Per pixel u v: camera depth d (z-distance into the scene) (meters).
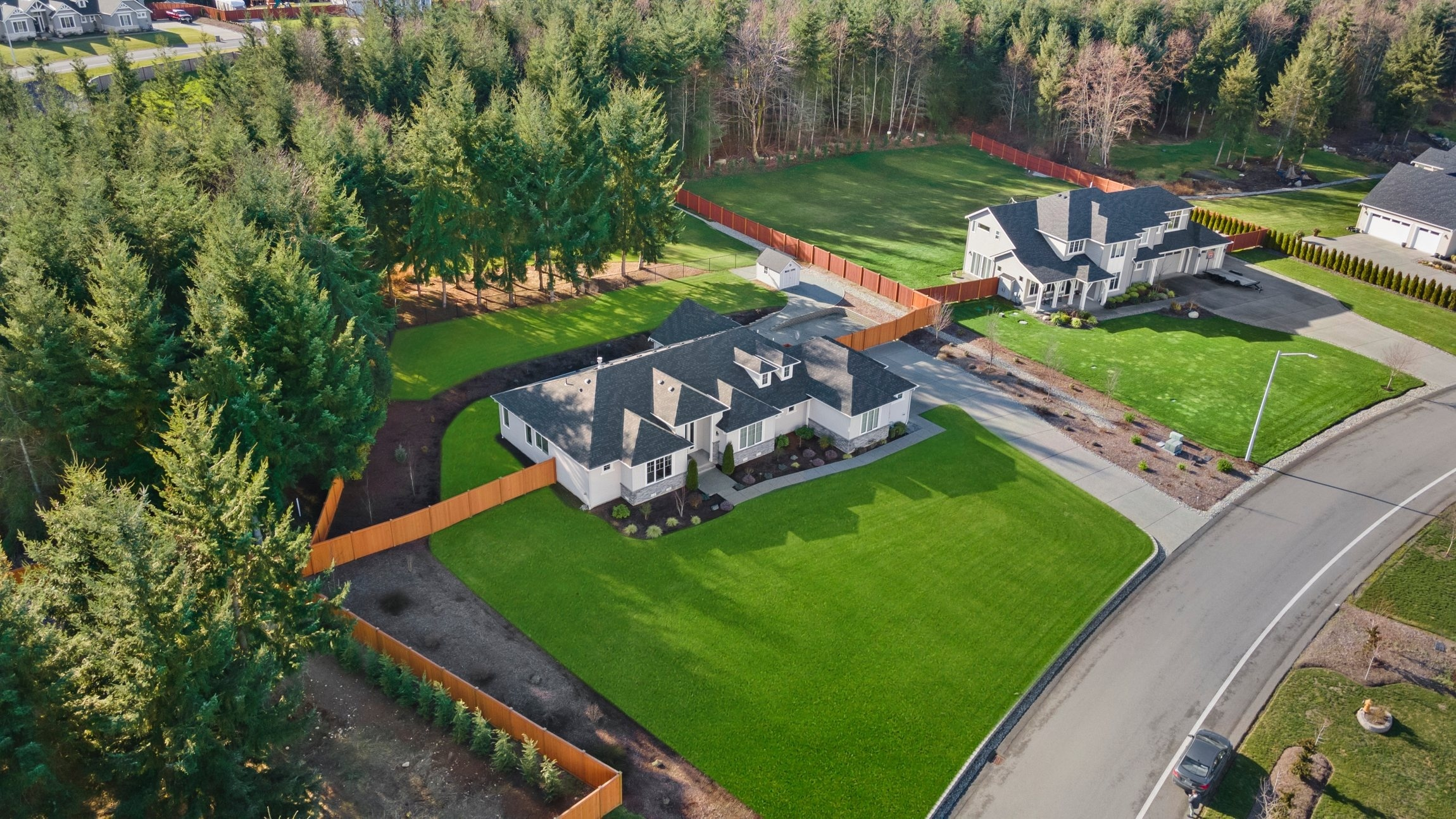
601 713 33.34
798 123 107.44
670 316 56.81
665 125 79.06
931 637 37.56
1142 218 72.38
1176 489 48.31
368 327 48.88
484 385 55.47
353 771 30.31
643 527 43.66
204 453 29.14
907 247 81.81
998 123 118.62
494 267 65.69
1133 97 105.88
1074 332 66.12
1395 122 116.06
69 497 27.83
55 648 24.70
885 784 31.02
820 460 49.62
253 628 29.34
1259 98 117.88
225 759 25.91
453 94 62.62
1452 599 40.47
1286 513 46.53
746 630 37.59
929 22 112.62
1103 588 40.78
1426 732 33.56
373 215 60.25
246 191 48.75
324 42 83.94
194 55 112.75
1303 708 34.56
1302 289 75.56
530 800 29.66
